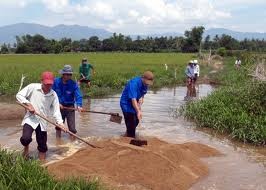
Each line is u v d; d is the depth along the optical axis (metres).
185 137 10.24
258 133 9.66
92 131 10.62
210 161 8.15
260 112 11.12
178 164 7.27
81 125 11.36
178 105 16.03
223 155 8.63
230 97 13.05
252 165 7.96
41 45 93.19
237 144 9.67
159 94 20.11
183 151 7.88
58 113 7.77
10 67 31.88
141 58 59.44
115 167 6.77
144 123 11.98
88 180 5.79
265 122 10.19
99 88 19.78
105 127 11.19
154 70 31.16
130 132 9.46
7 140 9.34
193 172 7.16
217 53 75.38
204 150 8.66
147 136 9.98
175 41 107.19
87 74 19.22
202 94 20.55
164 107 15.41
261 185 6.80
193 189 6.53
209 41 105.06
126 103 9.33
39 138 7.77
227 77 27.33
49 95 7.70
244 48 99.88
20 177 5.34
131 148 7.27
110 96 18.52
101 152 7.38
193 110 12.89
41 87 7.62
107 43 105.44
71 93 9.64
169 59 56.09
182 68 35.72
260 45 101.38
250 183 6.89
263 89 11.91
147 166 6.79
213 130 11.12
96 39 105.88
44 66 34.75
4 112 11.84
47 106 7.75
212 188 6.61
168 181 6.56
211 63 50.88
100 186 5.82
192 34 99.00
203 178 7.07
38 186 5.18
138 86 8.92
